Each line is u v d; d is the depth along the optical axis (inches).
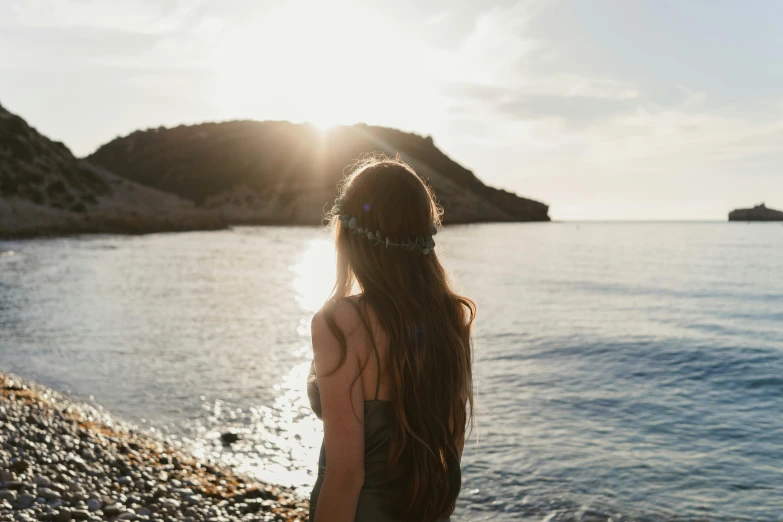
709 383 510.6
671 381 515.5
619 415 410.0
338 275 66.6
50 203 3376.0
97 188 4055.1
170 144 7475.4
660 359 609.9
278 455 326.0
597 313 994.7
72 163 4094.5
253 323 790.5
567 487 286.2
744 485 292.0
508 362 592.1
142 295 1059.9
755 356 626.5
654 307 1087.6
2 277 1277.1
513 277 1707.7
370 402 60.7
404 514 60.8
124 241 2728.8
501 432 365.1
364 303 61.8
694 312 1019.9
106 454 288.7
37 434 302.7
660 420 400.2
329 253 2459.4
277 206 6446.9
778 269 2075.5
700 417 407.8
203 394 442.3
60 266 1555.1
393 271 62.6
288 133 7618.1
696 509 267.0
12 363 531.8
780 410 426.6
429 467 60.9
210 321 799.7
